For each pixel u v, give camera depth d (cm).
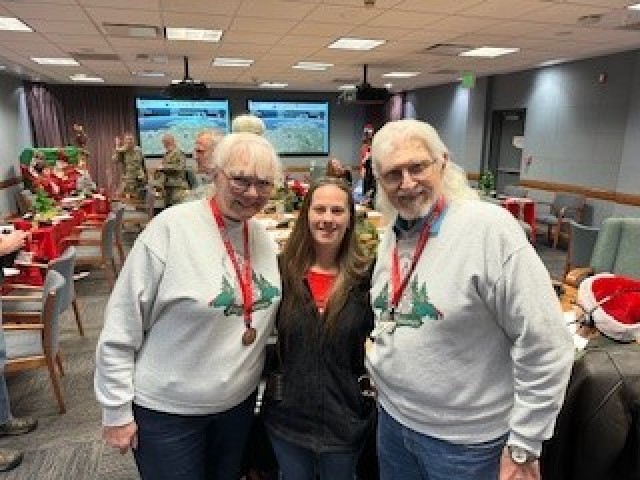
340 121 1366
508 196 813
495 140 984
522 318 103
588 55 703
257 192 128
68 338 390
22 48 653
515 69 859
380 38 582
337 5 439
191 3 435
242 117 207
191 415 134
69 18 488
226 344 131
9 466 233
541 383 103
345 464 145
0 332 228
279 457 150
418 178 114
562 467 128
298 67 836
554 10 449
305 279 144
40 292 332
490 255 106
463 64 795
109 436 133
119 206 610
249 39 591
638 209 653
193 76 976
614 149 695
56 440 257
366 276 144
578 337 150
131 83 1117
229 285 130
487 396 114
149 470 139
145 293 129
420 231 120
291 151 1319
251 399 148
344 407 143
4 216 883
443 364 114
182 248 128
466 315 109
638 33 543
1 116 905
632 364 120
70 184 739
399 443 130
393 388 126
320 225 141
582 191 749
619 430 118
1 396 234
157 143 1207
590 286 155
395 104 1328
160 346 132
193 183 618
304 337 140
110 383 130
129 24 514
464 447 117
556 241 734
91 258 476
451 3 429
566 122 781
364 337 142
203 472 145
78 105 1150
